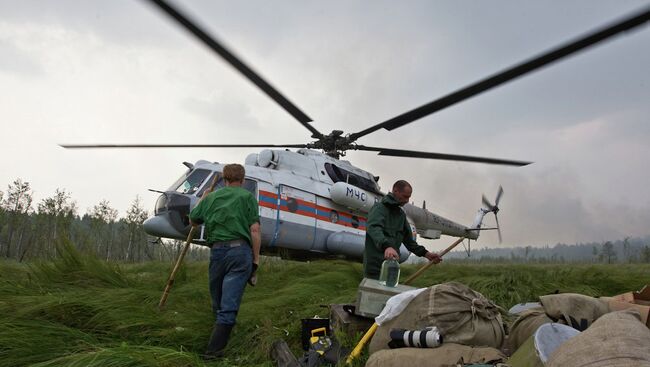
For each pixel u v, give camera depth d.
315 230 9.34
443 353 2.33
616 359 1.46
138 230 30.44
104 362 2.21
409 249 4.32
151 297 4.29
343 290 5.73
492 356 2.25
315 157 9.84
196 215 3.64
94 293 4.18
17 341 2.60
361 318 3.30
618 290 5.73
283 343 3.07
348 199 9.72
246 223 3.48
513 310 3.70
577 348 1.61
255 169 8.62
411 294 2.88
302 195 9.17
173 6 3.96
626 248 97.69
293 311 4.50
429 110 6.23
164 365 2.36
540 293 5.17
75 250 5.17
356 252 9.85
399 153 8.87
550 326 2.04
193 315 3.78
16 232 30.62
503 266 8.46
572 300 2.62
